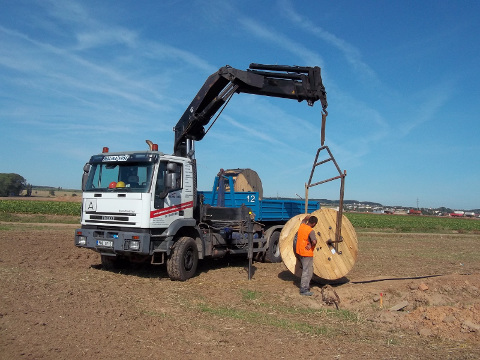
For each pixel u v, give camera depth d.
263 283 10.89
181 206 11.11
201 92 11.70
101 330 6.40
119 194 10.43
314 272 10.17
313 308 8.57
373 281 11.11
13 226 24.94
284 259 10.52
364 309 8.52
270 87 11.56
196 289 9.86
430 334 6.96
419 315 7.86
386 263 15.86
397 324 7.49
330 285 10.44
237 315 7.77
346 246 10.52
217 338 6.45
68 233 21.95
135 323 6.88
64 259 13.22
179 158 11.17
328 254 10.30
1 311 6.88
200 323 7.18
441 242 28.38
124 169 10.70
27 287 8.53
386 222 50.84
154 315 7.47
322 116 11.08
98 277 10.39
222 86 11.57
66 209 39.84
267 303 8.79
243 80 11.26
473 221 64.88
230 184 14.05
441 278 10.67
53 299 7.80
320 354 5.96
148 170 10.42
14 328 6.19
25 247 15.32
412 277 12.20
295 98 11.77
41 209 38.62
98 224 10.75
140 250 10.06
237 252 13.00
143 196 10.18
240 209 12.99
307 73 11.59
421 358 5.92
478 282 10.41
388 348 6.31
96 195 10.79
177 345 6.04
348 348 6.25
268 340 6.46
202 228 11.84
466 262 17.41
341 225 10.41
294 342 6.43
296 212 16.39
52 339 5.89
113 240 10.38
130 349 5.77
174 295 9.11
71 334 6.14
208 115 11.89
